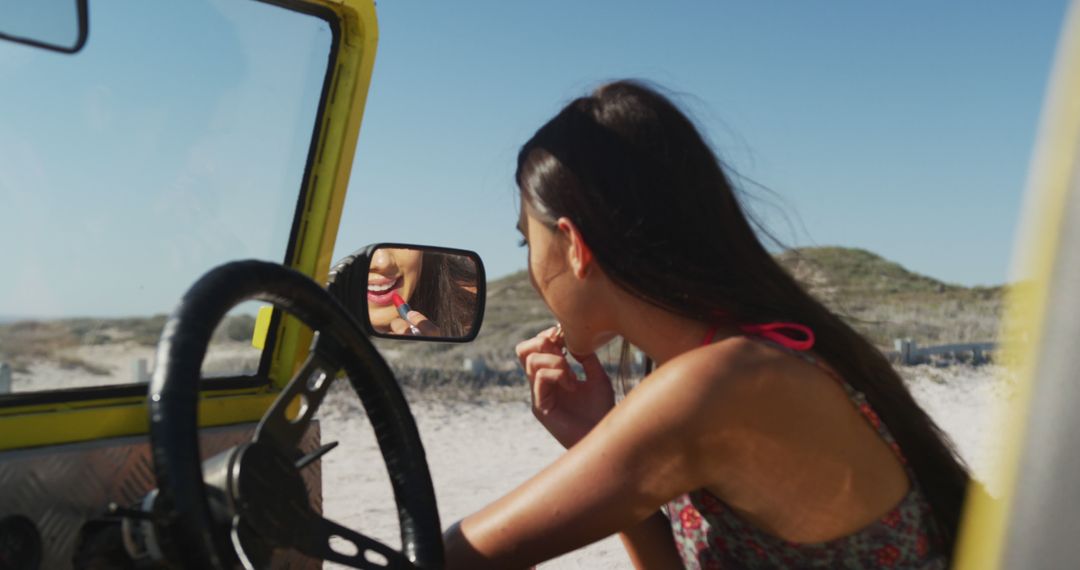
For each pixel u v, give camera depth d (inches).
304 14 67.3
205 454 61.2
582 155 66.1
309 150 69.5
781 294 65.4
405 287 79.7
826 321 65.8
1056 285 26.3
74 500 53.9
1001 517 27.8
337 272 77.3
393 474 61.5
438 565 59.1
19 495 51.9
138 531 45.8
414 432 62.0
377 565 54.2
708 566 70.9
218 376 65.3
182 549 43.3
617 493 58.6
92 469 54.7
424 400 539.8
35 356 56.6
